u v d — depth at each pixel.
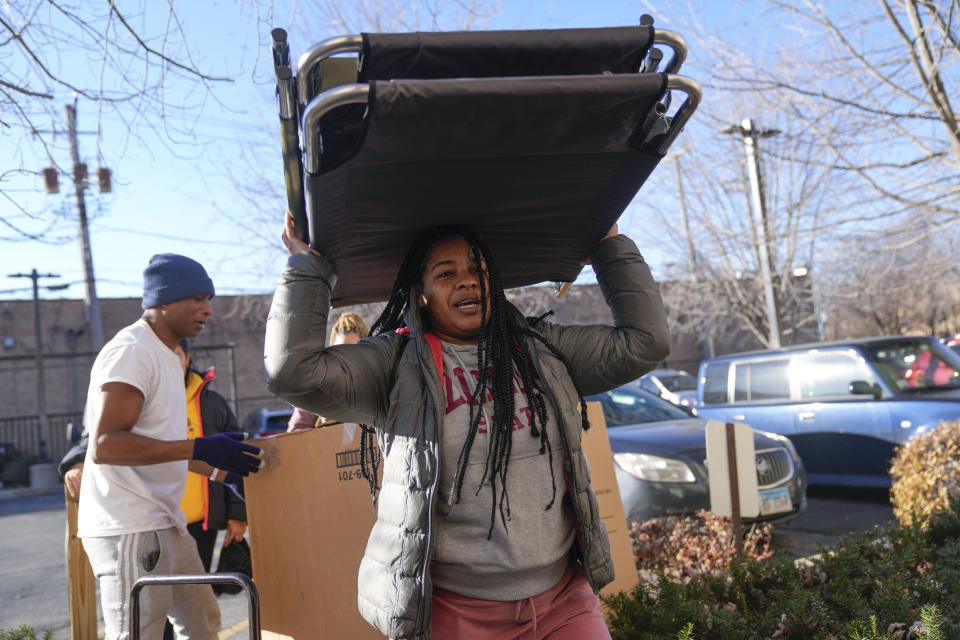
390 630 2.04
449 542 2.12
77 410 27.00
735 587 3.88
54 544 10.45
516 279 2.94
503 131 1.91
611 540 4.11
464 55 1.88
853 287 16.02
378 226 2.26
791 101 8.08
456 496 2.10
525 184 2.18
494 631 2.13
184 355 4.04
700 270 20.41
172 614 3.12
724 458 4.49
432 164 2.00
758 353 10.12
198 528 3.87
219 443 2.80
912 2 6.91
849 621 3.29
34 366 26.91
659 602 3.62
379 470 3.20
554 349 2.37
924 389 8.69
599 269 2.59
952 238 12.64
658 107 1.95
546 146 2.01
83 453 3.51
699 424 7.12
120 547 2.90
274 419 13.83
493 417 2.17
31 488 19.52
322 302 2.18
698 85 1.91
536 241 2.59
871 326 31.30
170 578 2.43
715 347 33.38
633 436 6.78
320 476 3.26
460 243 2.37
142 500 2.95
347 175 1.97
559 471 2.23
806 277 19.33
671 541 4.93
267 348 2.12
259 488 3.30
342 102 1.73
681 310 22.61
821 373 9.32
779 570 4.00
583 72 2.02
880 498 8.80
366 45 1.80
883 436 8.48
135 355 2.92
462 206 2.25
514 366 2.28
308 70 1.80
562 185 2.21
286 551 3.25
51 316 27.12
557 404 2.25
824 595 3.65
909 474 6.17
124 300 28.30
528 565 2.12
